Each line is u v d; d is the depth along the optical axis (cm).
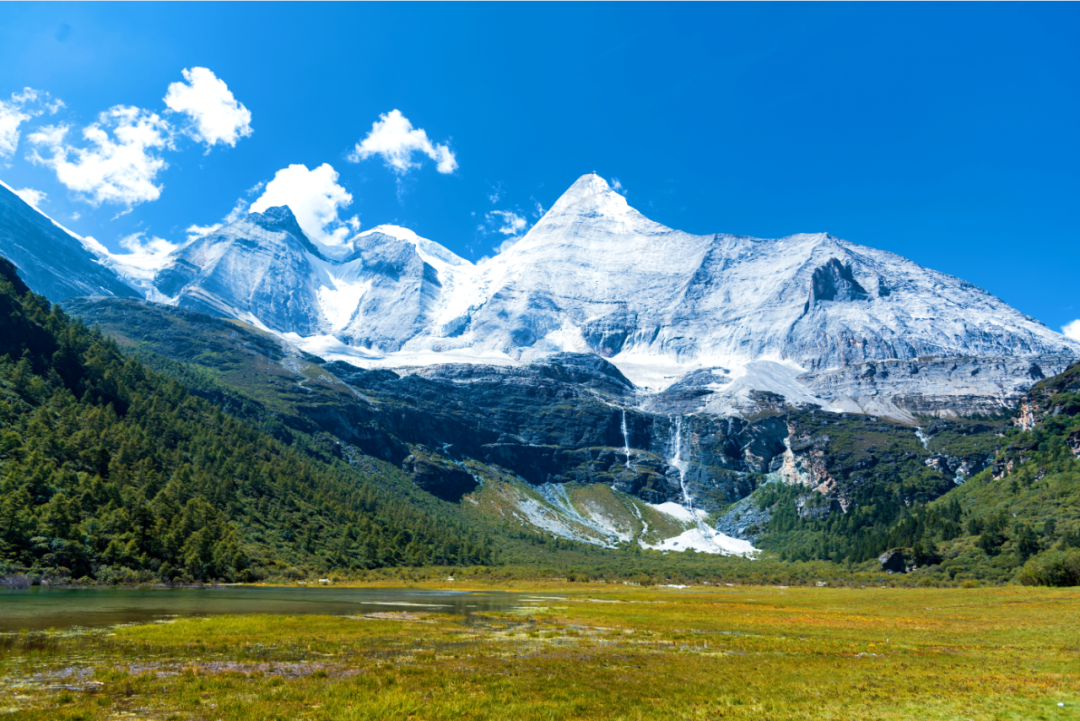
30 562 13938
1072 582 15238
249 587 16425
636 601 14212
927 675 5150
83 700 3978
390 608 11131
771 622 9406
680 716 3881
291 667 5234
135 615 8475
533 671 5259
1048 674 5172
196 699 4041
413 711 3884
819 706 4112
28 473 17050
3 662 5094
